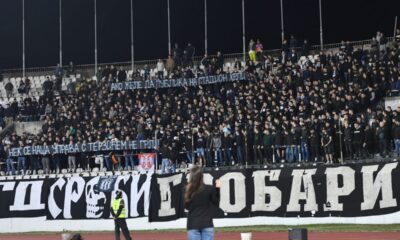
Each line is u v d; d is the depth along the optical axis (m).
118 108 47.31
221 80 47.16
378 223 30.31
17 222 37.97
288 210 32.41
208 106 44.16
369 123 37.81
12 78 59.78
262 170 33.25
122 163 44.72
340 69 42.69
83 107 49.34
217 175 34.09
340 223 31.16
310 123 37.69
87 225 36.31
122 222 26.09
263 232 30.59
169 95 47.41
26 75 61.00
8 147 46.72
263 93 42.34
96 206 36.25
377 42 45.91
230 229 32.62
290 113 40.09
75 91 52.91
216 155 40.22
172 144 40.72
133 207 35.44
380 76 40.72
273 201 32.78
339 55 45.88
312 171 32.12
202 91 46.75
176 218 34.41
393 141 36.28
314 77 43.38
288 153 38.19
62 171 45.00
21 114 52.22
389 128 35.91
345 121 36.69
